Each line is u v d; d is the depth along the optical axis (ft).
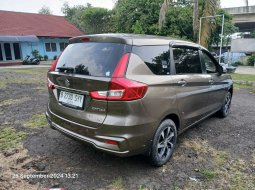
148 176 10.50
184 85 11.98
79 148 12.87
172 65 11.62
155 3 70.69
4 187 9.55
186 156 12.39
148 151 10.46
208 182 10.25
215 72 16.33
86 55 10.42
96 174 10.53
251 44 96.43
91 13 104.42
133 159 11.85
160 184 9.98
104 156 12.07
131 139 9.31
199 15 47.88
